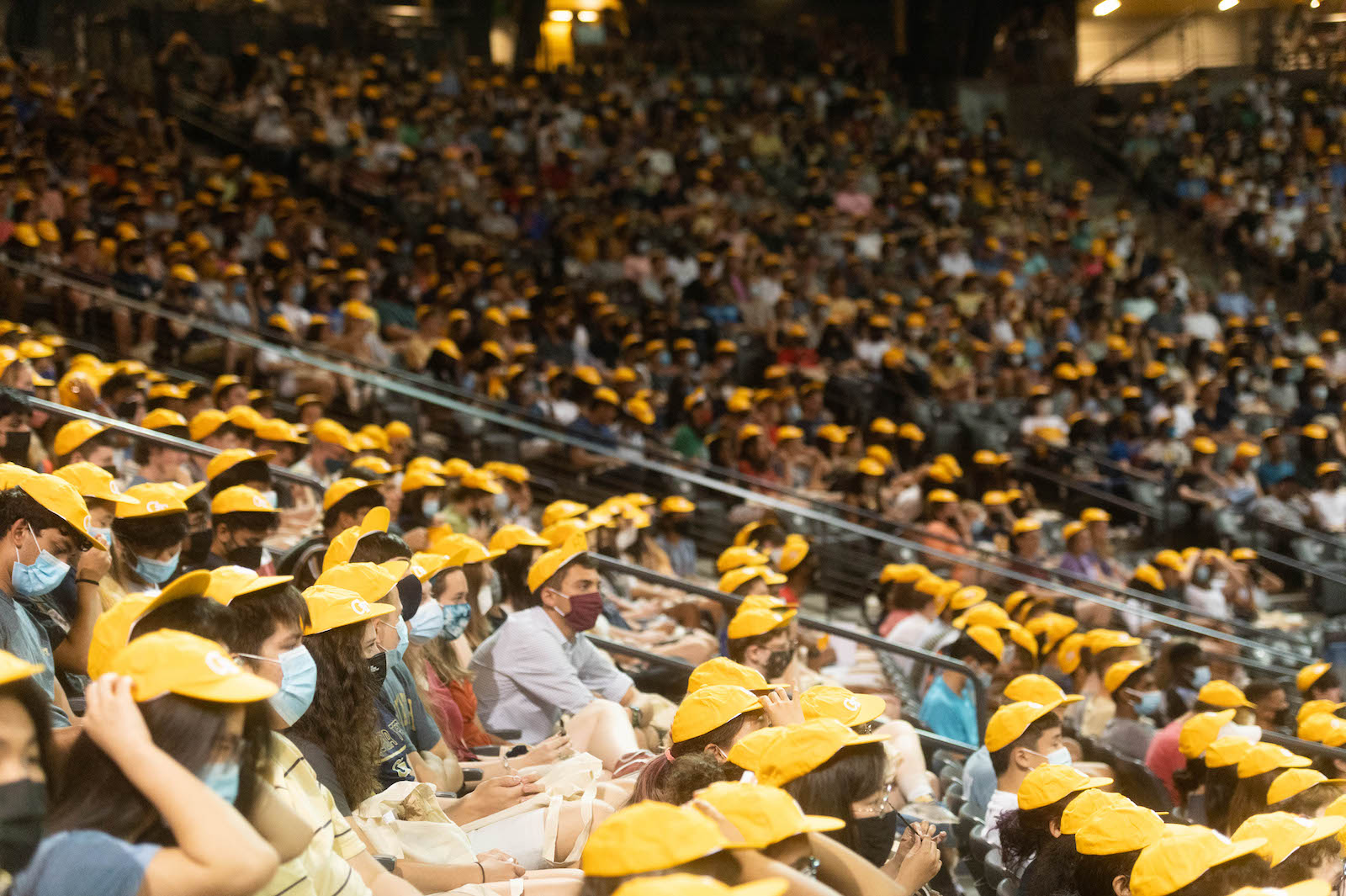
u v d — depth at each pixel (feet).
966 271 68.49
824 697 13.66
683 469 43.80
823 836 10.59
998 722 16.22
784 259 64.54
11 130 52.90
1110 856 12.34
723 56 88.58
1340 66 84.28
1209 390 56.13
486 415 37.45
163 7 74.64
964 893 16.70
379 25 83.25
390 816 12.39
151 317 39.22
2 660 7.42
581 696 17.94
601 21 92.38
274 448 27.50
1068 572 39.70
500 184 66.54
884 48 96.07
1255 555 43.47
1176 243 78.38
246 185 53.83
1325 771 22.03
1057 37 87.81
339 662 12.10
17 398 19.38
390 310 48.55
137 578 14.66
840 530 40.65
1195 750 20.47
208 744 7.57
